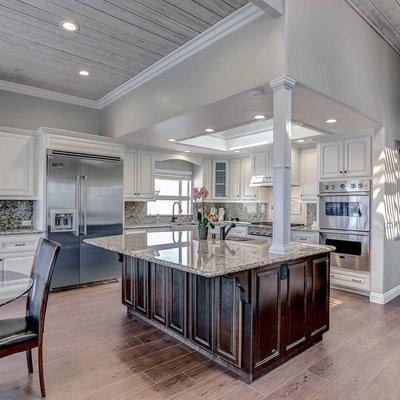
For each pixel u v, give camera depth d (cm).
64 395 204
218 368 238
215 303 244
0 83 425
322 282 285
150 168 586
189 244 297
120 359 252
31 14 277
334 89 291
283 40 241
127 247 277
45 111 470
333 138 458
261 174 595
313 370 237
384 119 388
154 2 261
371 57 354
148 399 201
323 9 281
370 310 369
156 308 308
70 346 273
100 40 320
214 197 687
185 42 321
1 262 389
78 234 443
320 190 471
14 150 420
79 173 448
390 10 322
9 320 216
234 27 279
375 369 239
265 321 229
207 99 307
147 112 399
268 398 203
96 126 518
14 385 214
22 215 455
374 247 404
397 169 426
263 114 338
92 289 443
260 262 215
